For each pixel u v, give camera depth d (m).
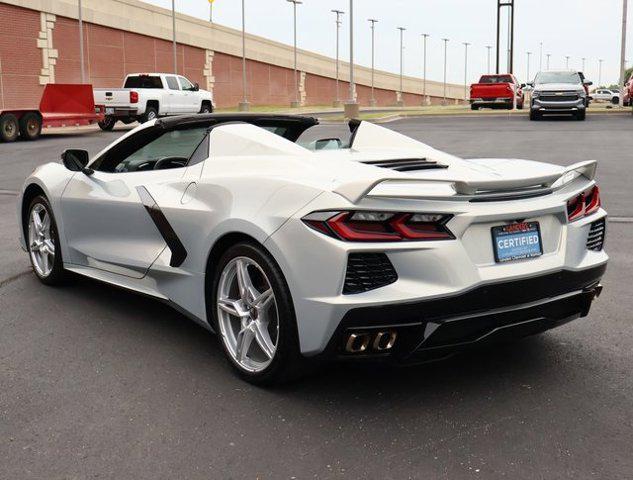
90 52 36.66
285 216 3.16
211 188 3.70
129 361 3.82
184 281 3.92
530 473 2.67
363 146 4.45
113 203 4.43
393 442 2.92
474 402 3.29
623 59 35.03
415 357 3.10
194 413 3.19
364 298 2.95
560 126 23.03
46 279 5.30
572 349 3.99
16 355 3.91
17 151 17.47
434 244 3.01
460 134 20.61
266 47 58.28
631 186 10.39
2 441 2.95
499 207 3.15
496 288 3.10
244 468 2.72
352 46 32.12
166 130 4.54
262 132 3.82
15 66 30.89
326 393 3.40
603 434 2.98
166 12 44.09
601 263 3.56
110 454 2.83
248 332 3.48
